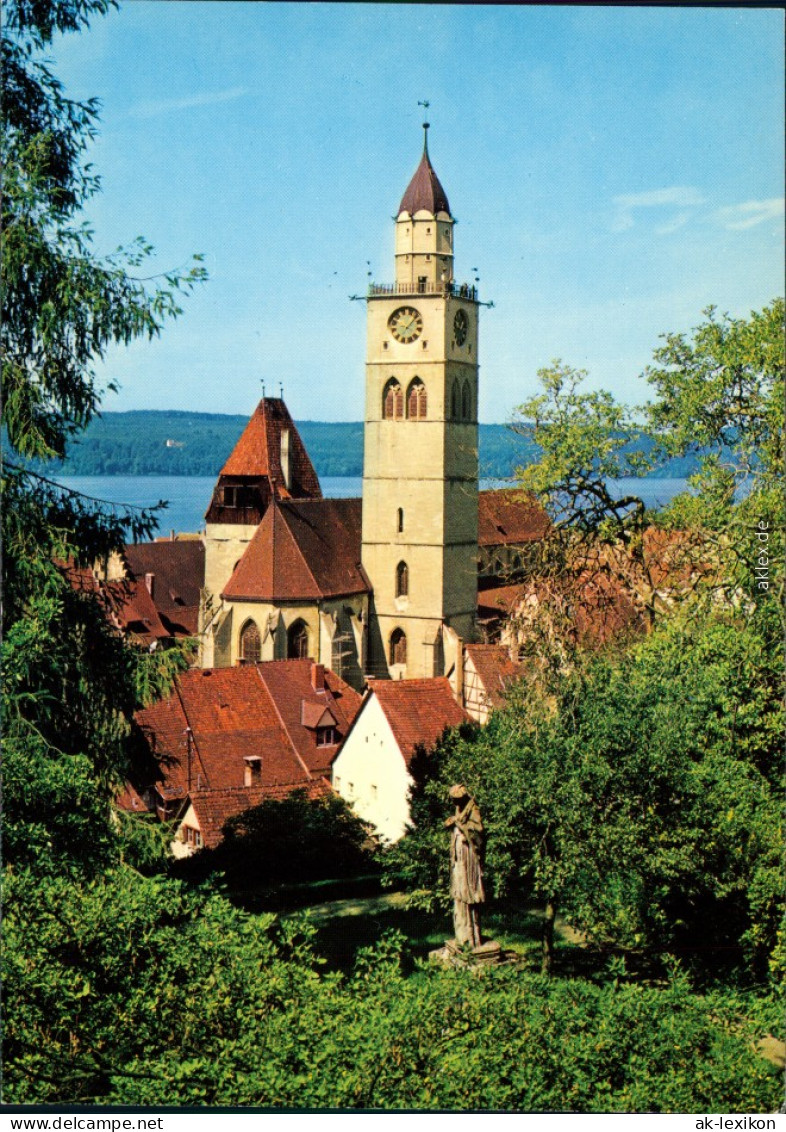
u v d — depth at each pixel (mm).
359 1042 21625
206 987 22516
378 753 59344
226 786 64938
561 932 36500
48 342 27297
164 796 58062
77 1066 22172
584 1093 21953
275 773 66500
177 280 27766
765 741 36094
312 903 43000
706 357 50438
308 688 70625
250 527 111500
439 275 100312
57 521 28016
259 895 44031
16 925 22797
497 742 37062
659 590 51812
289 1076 21375
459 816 30891
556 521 53625
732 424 50375
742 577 43625
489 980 23609
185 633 115188
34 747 25375
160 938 23062
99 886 24266
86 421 28375
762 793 34906
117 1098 21609
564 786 33406
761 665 37250
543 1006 22953
